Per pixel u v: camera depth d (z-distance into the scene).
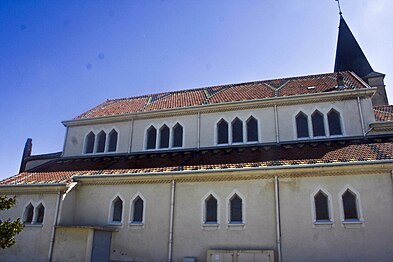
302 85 23.14
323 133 19.78
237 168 16.92
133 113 23.47
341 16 37.88
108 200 19.02
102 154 23.36
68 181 19.12
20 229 12.93
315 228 15.43
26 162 27.19
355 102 19.77
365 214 14.98
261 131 20.69
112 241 18.12
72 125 25.14
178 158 20.36
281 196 16.30
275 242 15.80
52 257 17.30
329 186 15.83
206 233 16.84
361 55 34.22
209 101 23.27
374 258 14.39
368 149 16.75
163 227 17.56
